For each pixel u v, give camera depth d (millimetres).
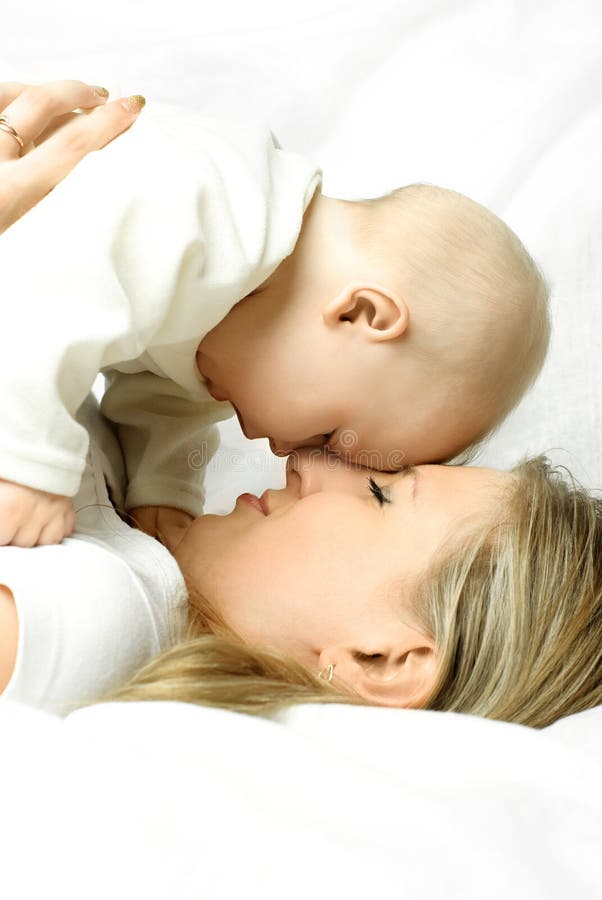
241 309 1055
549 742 747
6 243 890
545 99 1671
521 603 993
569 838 624
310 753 679
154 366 1110
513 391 1143
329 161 1730
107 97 1121
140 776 628
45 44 1796
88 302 879
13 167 975
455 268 1077
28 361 845
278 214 1020
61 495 875
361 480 1091
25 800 607
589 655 983
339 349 1053
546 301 1172
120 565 884
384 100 1751
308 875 556
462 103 1727
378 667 998
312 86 1751
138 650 874
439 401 1090
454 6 1765
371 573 1002
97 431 1144
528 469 1110
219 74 1758
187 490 1180
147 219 924
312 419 1078
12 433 841
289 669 915
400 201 1116
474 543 1013
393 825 609
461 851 585
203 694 827
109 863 564
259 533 1046
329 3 1834
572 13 1746
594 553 1039
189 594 1003
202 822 590
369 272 1058
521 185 1635
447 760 730
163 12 1826
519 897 557
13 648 796
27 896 554
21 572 817
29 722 688
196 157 976
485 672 982
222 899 545
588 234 1535
